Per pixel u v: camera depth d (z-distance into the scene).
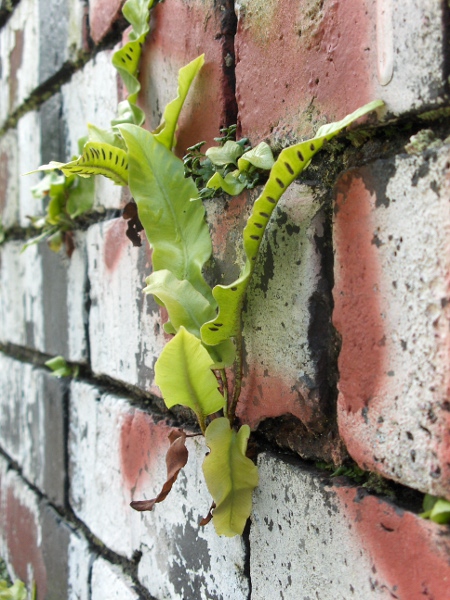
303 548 0.25
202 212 0.28
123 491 0.35
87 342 0.40
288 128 0.25
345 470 0.24
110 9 0.36
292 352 0.25
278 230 0.25
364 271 0.23
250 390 0.27
